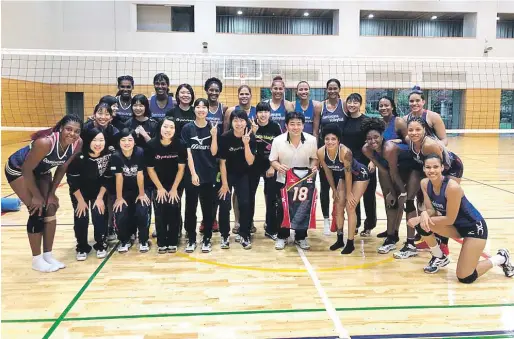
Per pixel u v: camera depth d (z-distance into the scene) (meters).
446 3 16.14
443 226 3.08
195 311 2.61
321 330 2.37
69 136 2.98
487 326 2.42
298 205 3.71
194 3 15.36
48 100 13.83
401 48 16.12
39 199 3.14
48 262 3.34
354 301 2.75
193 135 3.63
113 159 3.52
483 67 15.98
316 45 15.91
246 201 3.81
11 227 4.47
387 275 3.21
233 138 3.65
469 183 7.11
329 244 3.99
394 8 15.99
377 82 15.33
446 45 16.22
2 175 7.45
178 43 15.40
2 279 3.10
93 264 3.42
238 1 15.46
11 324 2.44
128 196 3.74
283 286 2.99
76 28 14.81
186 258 3.57
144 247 3.73
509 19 17.42
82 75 14.08
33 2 12.78
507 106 16.80
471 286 2.99
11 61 11.53
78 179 3.48
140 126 3.86
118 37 15.05
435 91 16.52
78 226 3.50
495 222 4.62
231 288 2.96
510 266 3.17
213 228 4.36
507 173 8.17
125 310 2.62
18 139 12.05
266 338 2.29
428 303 2.72
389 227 3.79
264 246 3.91
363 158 4.09
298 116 3.59
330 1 15.80
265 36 15.70
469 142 15.02
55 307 2.66
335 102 4.29
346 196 3.71
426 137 3.27
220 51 15.59
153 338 2.29
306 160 3.75
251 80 14.53
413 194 3.54
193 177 3.59
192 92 4.01
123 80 4.34
